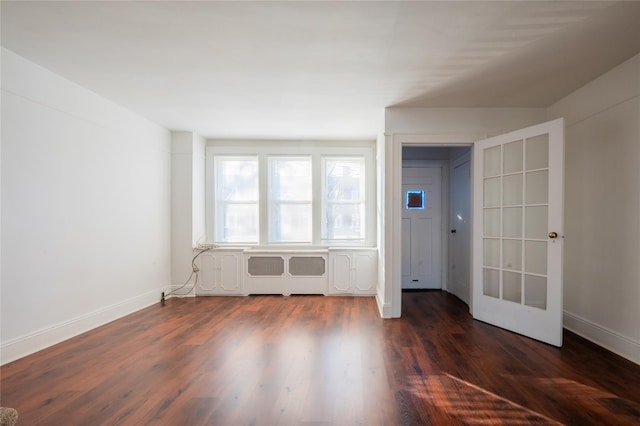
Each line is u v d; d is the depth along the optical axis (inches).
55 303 118.7
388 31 88.3
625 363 101.5
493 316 138.9
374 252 194.5
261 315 155.0
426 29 87.4
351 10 79.0
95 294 137.1
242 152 208.5
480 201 144.7
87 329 132.3
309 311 161.9
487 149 143.8
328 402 80.8
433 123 149.8
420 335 127.6
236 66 109.5
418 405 79.5
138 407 78.9
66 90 122.0
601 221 116.0
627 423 72.2
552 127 117.5
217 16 81.5
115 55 102.8
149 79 121.0
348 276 195.8
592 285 120.0
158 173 180.4
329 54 101.0
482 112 149.3
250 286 197.2
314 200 207.6
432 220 211.9
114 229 147.6
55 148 118.4
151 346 116.6
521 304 127.5
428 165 211.3
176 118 167.6
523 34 90.0
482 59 104.1
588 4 76.9
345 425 72.0
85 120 131.0
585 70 112.0
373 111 155.4
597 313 117.8
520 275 129.3
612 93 111.0
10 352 103.3
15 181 104.8
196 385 89.1
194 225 194.9
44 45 97.1
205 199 208.4
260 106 149.3
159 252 181.6
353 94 134.0
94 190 136.3
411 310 164.1
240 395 84.0
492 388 87.1
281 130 188.7
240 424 72.4
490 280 142.7
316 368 99.2
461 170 189.5
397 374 95.2
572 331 129.9
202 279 196.1
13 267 104.3
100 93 135.1
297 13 80.2
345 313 158.6
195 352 111.2
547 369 97.7
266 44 95.3
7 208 102.5
